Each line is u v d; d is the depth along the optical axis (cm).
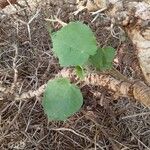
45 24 59
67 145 52
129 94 36
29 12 60
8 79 55
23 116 53
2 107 53
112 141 50
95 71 37
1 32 60
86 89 54
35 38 60
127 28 36
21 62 57
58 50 30
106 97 53
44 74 53
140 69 42
